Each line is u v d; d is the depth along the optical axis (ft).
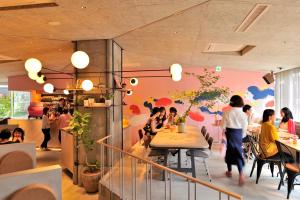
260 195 13.03
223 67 29.07
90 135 16.58
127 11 11.65
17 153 12.02
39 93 36.70
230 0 10.39
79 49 16.85
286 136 16.37
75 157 16.89
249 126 21.11
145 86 31.71
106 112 16.49
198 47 19.77
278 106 28.22
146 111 31.63
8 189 7.59
